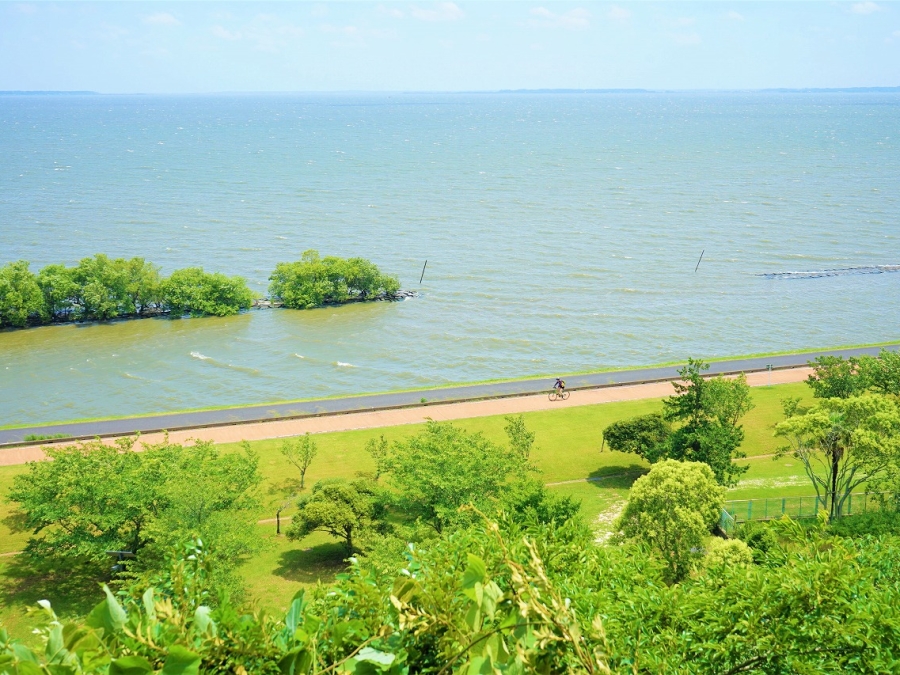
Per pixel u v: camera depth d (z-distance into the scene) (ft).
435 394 293.02
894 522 142.82
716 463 195.42
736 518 181.68
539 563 30.81
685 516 138.62
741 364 326.24
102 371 338.34
